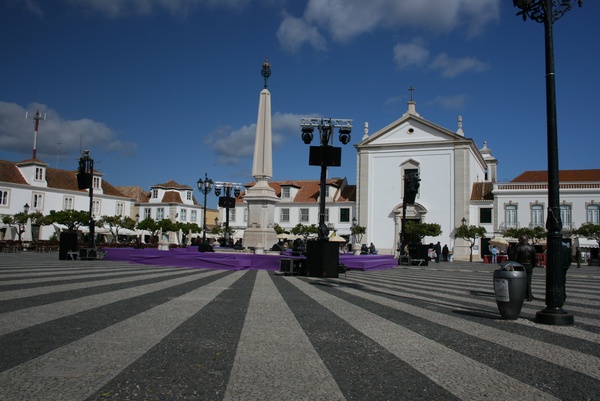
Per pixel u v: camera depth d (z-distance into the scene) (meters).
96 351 5.16
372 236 49.41
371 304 9.74
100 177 61.72
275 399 3.86
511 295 7.88
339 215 53.94
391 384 4.30
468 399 3.97
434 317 8.16
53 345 5.38
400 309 9.09
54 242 40.12
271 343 5.79
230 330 6.50
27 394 3.80
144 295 10.14
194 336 6.05
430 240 46.97
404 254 31.73
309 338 6.13
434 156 47.91
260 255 21.83
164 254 23.20
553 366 5.02
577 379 4.56
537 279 19.88
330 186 55.12
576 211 43.69
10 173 52.53
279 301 9.81
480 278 19.75
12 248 36.56
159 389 4.01
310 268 17.08
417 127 48.75
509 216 45.47
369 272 22.55
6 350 5.11
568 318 7.59
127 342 5.62
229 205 34.41
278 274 18.30
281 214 56.41
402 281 16.77
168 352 5.21
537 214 44.62
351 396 3.97
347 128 17.38
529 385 4.35
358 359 5.14
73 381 4.14
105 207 62.00
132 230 56.56
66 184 57.97
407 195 31.33
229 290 11.73
